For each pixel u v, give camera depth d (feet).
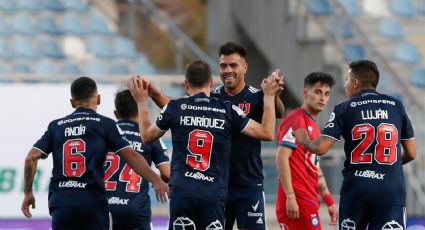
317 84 105.09
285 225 106.73
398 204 91.81
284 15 212.43
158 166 106.01
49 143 92.99
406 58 213.25
